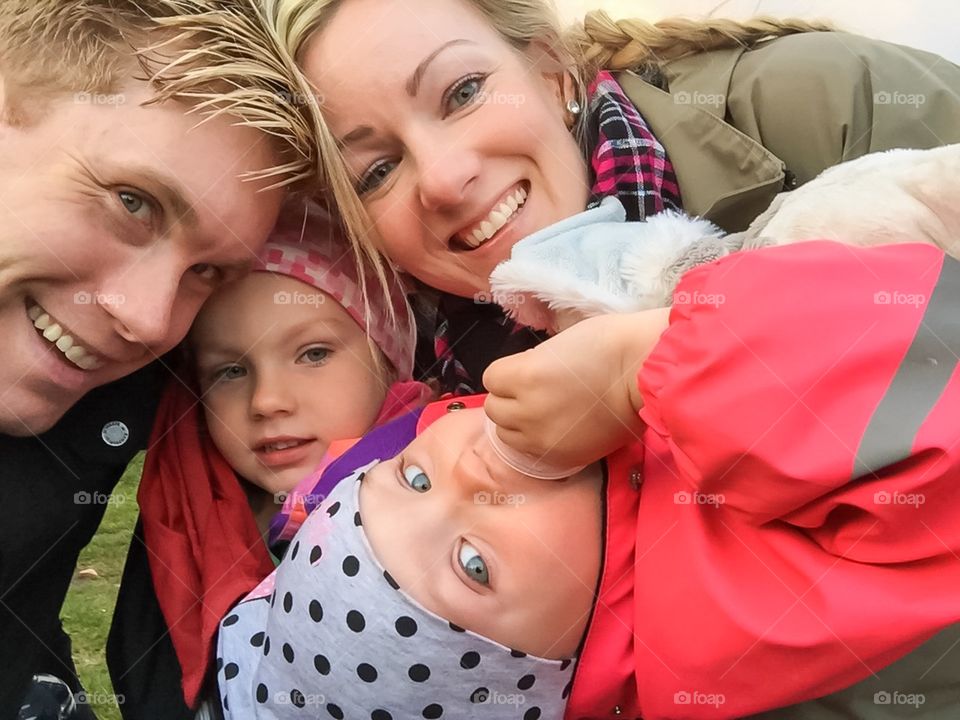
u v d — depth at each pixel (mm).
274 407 500
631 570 388
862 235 376
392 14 467
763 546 341
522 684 393
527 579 376
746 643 331
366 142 487
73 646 579
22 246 384
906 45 579
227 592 489
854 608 312
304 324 500
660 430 336
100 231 397
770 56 539
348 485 426
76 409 468
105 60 396
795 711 381
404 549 386
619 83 574
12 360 407
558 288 417
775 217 408
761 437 305
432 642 380
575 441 365
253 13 453
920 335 306
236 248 444
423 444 417
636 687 396
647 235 427
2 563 436
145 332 412
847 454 298
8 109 393
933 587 314
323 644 396
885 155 405
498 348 534
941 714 374
